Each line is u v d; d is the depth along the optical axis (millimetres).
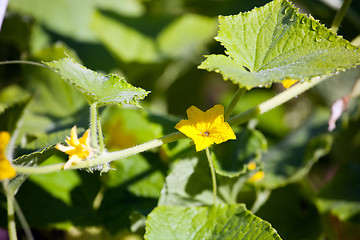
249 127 852
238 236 719
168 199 787
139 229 811
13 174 639
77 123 841
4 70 1001
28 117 878
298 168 943
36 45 1026
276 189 929
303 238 904
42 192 830
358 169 955
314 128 1072
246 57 689
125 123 910
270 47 692
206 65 657
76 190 837
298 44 688
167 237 722
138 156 838
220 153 821
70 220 828
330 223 916
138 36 1074
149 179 829
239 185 819
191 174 792
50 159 821
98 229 852
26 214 821
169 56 1068
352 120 1043
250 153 823
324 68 655
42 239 866
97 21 1059
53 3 1076
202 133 674
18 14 996
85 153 669
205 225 730
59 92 901
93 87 675
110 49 1062
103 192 832
